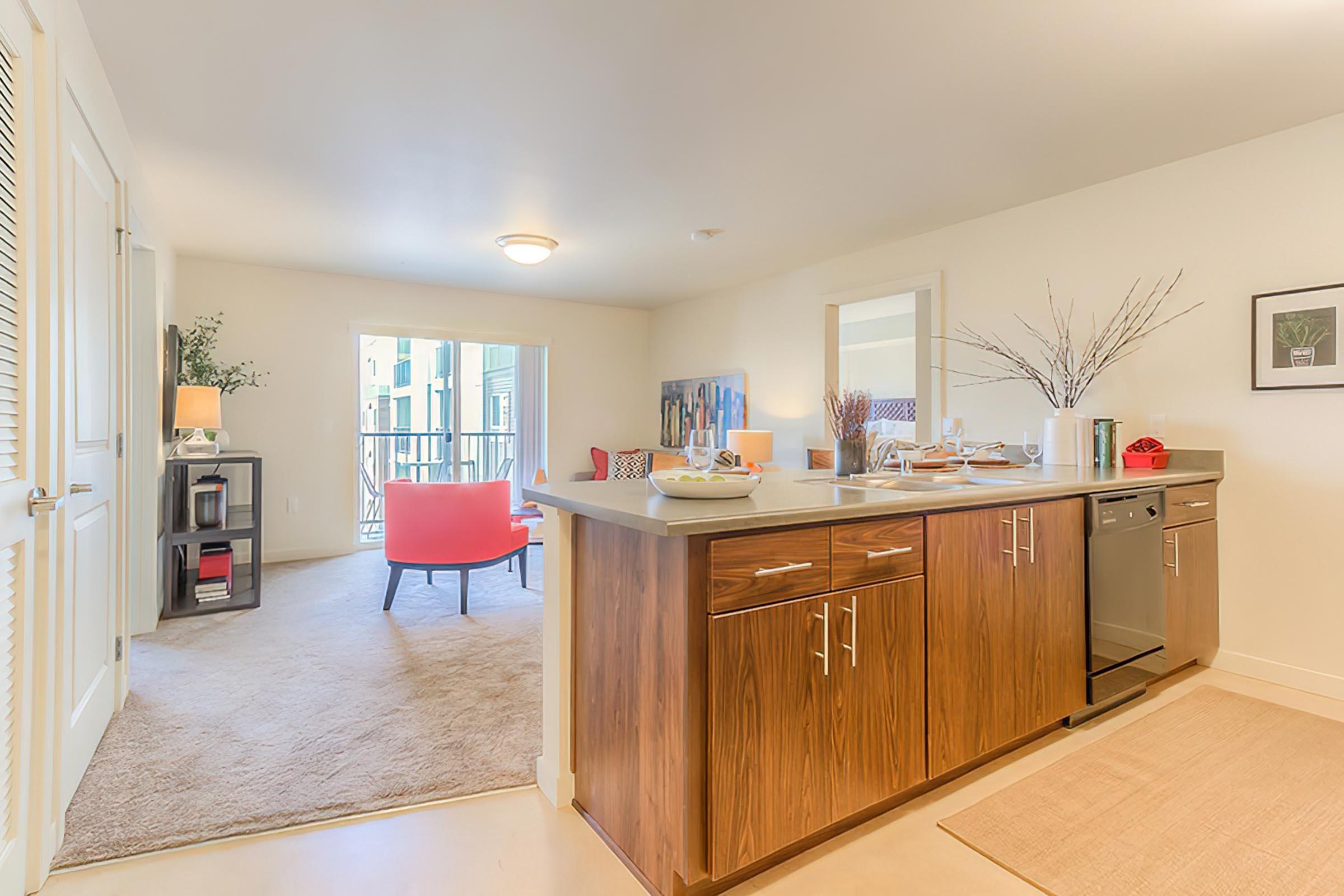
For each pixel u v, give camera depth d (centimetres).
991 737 197
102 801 180
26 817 143
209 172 305
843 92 231
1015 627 204
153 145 275
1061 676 218
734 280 532
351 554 529
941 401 389
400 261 476
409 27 194
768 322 523
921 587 179
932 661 182
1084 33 196
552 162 294
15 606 139
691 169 301
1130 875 153
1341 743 215
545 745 191
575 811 183
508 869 158
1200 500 274
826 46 203
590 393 646
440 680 271
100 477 207
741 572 145
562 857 163
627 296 604
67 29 166
